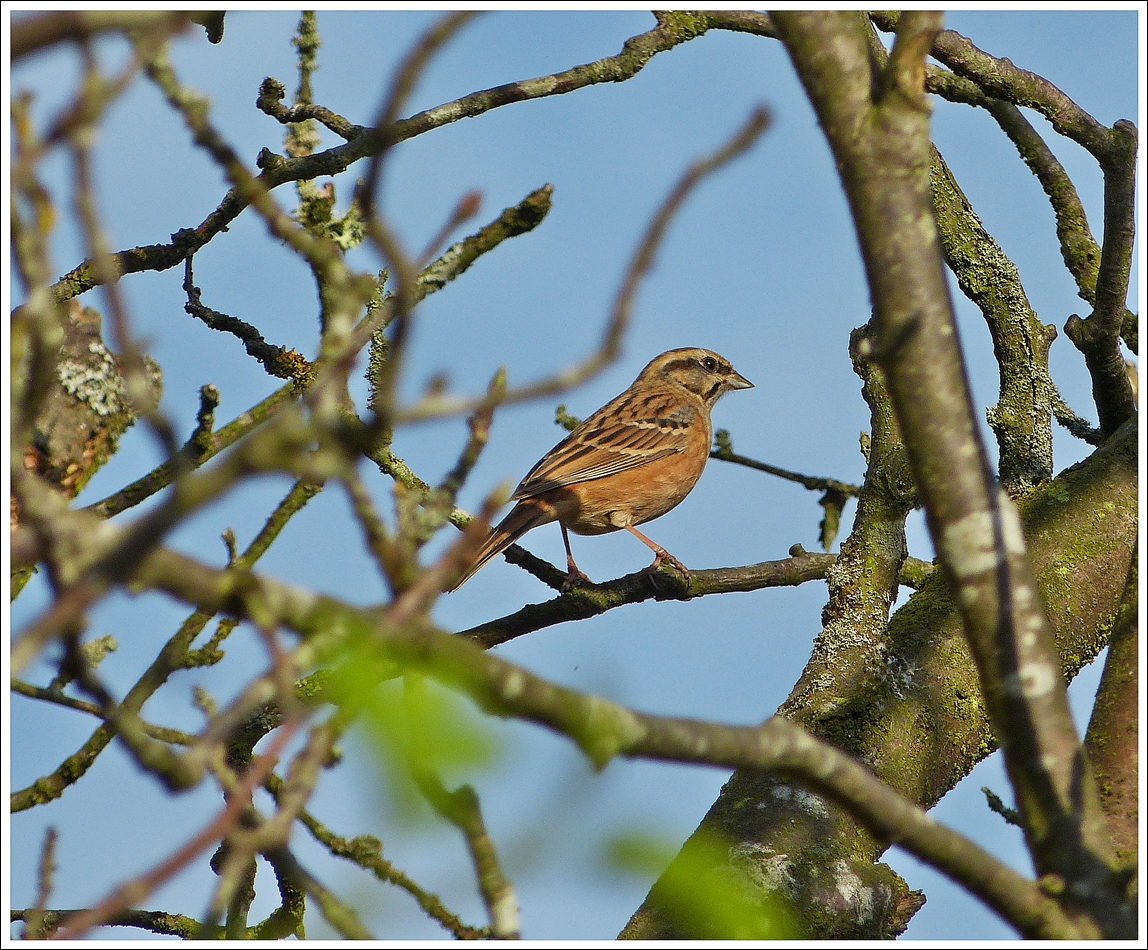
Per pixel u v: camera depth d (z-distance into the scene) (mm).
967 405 5887
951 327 5828
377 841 6910
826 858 9078
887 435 12094
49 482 8914
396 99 4312
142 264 10133
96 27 3688
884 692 10461
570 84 11562
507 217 5863
